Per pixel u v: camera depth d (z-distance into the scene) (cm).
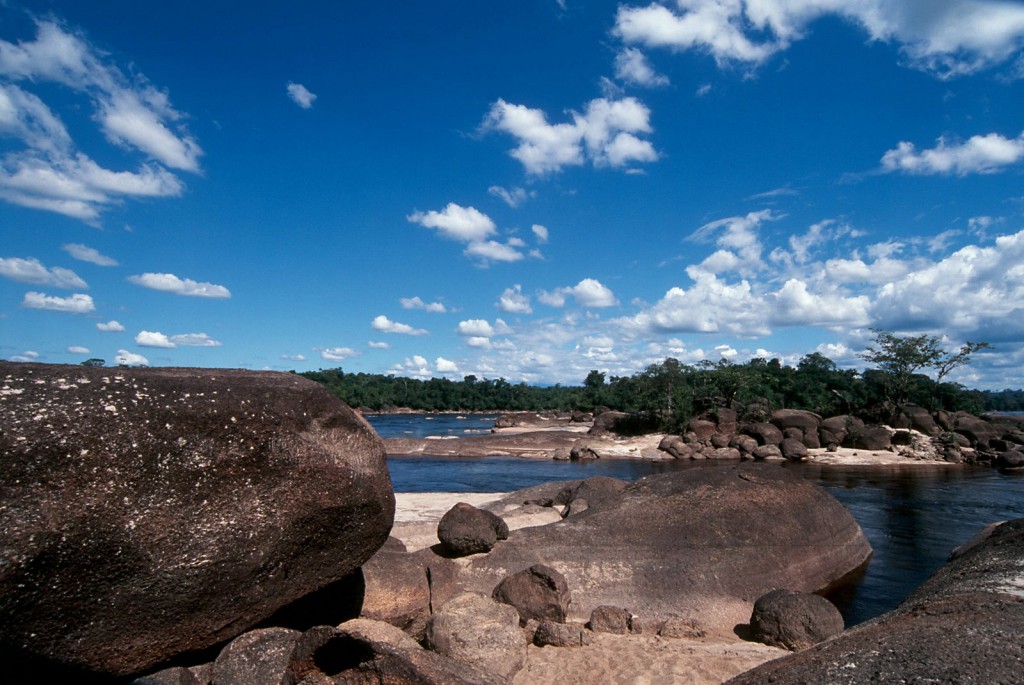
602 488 1597
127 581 523
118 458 517
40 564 480
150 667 566
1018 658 353
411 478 3278
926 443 4703
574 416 8712
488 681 488
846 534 1455
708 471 1490
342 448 647
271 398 606
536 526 1353
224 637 603
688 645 880
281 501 593
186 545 544
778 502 1387
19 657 496
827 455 4453
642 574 1160
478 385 15988
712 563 1195
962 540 1752
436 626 802
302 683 473
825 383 7081
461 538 1173
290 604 654
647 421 6050
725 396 6425
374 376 16538
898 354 5834
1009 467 3916
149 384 558
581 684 727
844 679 359
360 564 691
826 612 934
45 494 486
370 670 455
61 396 514
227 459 567
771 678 394
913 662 365
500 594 1023
